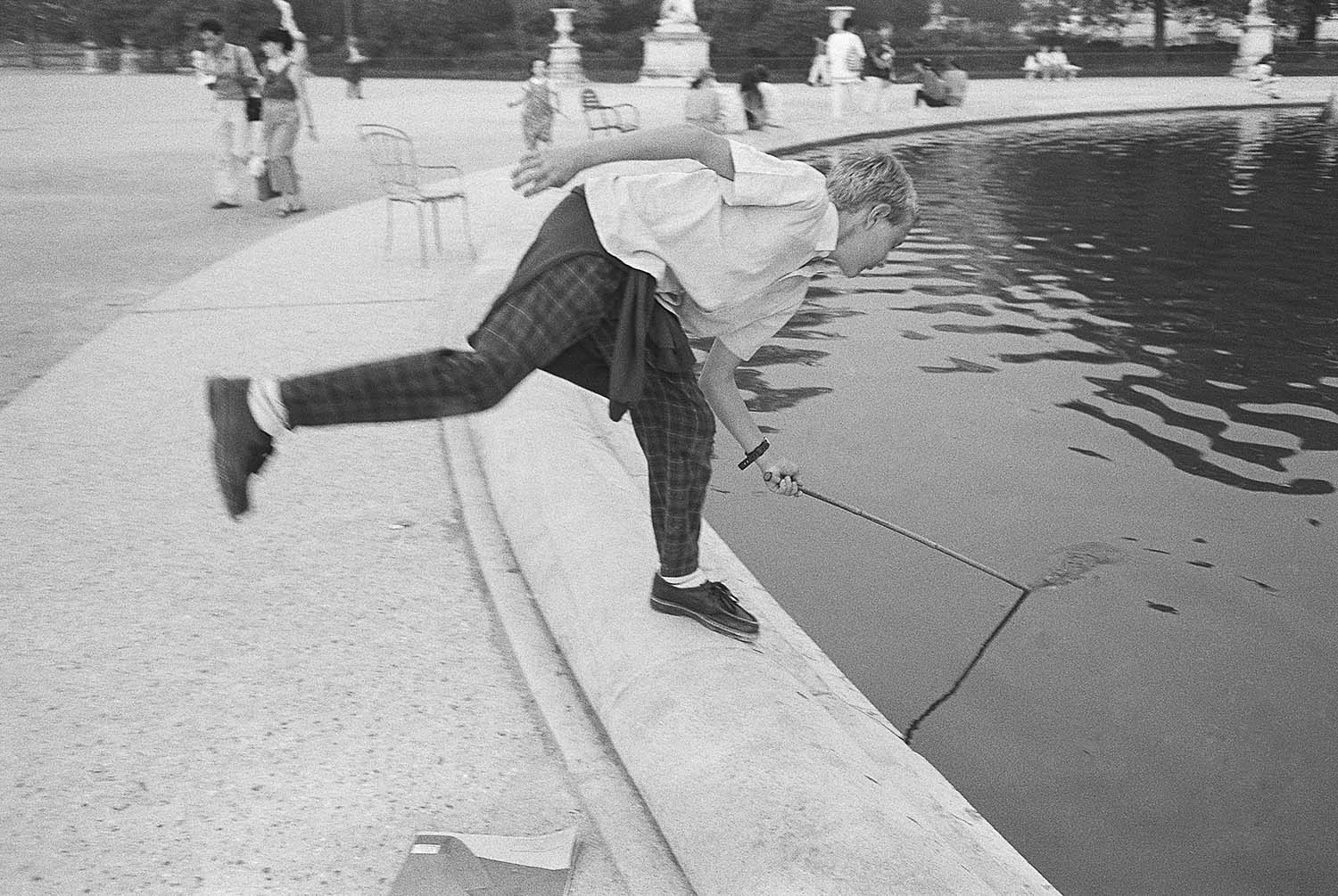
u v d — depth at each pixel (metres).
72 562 3.91
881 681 3.65
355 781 2.78
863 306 8.45
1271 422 5.95
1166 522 4.75
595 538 3.73
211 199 12.80
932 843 2.45
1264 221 12.13
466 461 4.76
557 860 2.49
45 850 2.53
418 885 2.39
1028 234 11.36
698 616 3.27
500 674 3.27
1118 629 3.95
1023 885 2.67
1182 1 46.66
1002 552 4.50
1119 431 5.81
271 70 11.26
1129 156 18.12
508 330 2.55
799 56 43.03
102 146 18.38
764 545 4.59
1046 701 3.55
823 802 2.48
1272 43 39.69
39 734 2.94
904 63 40.53
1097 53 41.94
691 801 2.54
